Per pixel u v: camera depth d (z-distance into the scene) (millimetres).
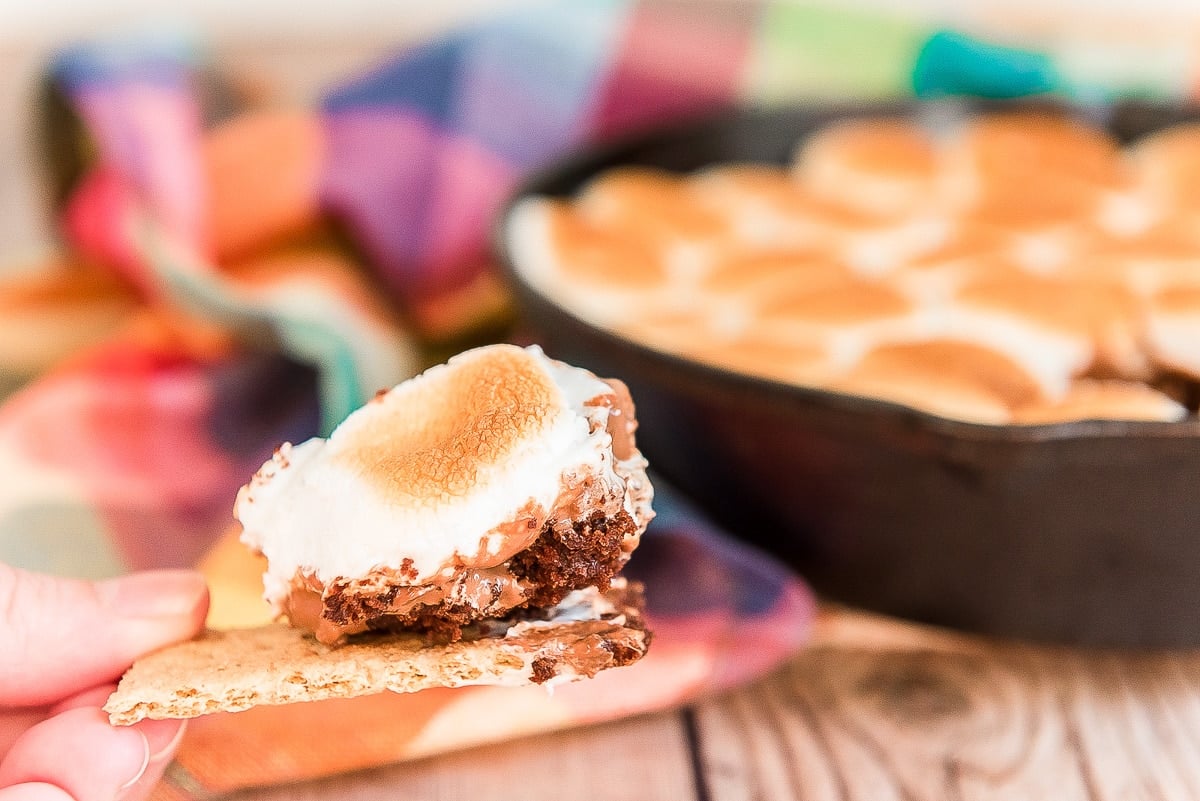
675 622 380
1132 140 536
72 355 472
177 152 488
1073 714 370
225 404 448
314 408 449
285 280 490
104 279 491
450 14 649
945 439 357
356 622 337
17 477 424
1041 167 504
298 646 345
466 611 336
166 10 642
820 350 415
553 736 370
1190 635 372
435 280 506
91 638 349
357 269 509
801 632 378
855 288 434
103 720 338
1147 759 361
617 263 456
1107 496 359
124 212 479
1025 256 452
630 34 537
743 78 547
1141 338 411
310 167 498
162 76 500
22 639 346
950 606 379
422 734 364
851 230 470
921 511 371
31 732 340
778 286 443
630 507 340
